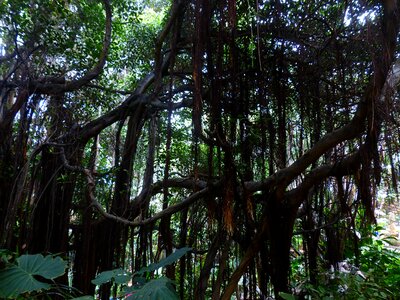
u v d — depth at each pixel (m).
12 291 2.21
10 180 5.48
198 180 5.24
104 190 5.71
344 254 5.23
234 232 4.12
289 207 4.26
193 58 3.50
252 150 4.41
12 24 4.98
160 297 2.11
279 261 4.21
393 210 8.24
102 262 5.33
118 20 6.75
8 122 5.43
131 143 5.55
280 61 4.39
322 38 4.48
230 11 3.04
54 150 5.64
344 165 3.87
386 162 4.06
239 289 5.28
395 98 3.38
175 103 5.55
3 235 4.88
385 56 2.97
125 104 5.86
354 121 3.43
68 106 6.04
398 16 2.91
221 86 3.72
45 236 5.39
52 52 5.74
